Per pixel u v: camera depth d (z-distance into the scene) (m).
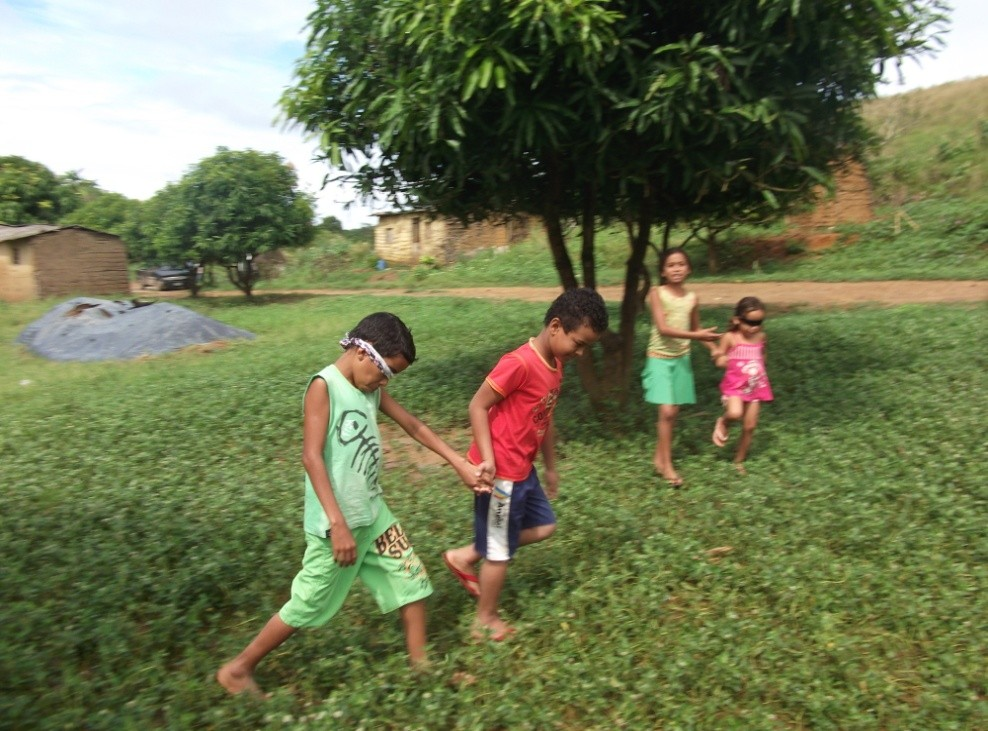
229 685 3.23
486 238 37.31
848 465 5.85
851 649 3.46
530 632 3.71
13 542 4.73
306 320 19.97
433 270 36.22
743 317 5.94
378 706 3.12
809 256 24.50
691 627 3.74
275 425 8.11
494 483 3.61
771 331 12.53
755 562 4.34
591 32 5.34
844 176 8.36
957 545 4.51
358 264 41.81
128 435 7.77
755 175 6.74
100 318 16.16
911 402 7.45
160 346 14.64
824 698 3.13
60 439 7.65
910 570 4.17
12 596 4.06
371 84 7.03
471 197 8.42
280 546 4.64
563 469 6.32
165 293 36.53
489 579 3.67
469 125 6.38
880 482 5.40
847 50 5.91
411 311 20.75
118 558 4.46
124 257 28.61
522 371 3.54
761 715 3.08
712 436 6.77
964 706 3.07
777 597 3.97
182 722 2.94
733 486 5.57
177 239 27.31
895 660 3.48
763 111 5.61
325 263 42.38
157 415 8.52
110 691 3.15
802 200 8.13
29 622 3.62
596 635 3.69
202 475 6.40
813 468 5.82
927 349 10.17
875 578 4.07
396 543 3.35
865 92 6.74
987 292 16.09
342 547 3.03
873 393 7.91
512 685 3.23
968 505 5.01
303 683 3.32
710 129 6.00
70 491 5.92
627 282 7.80
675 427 7.25
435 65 5.82
